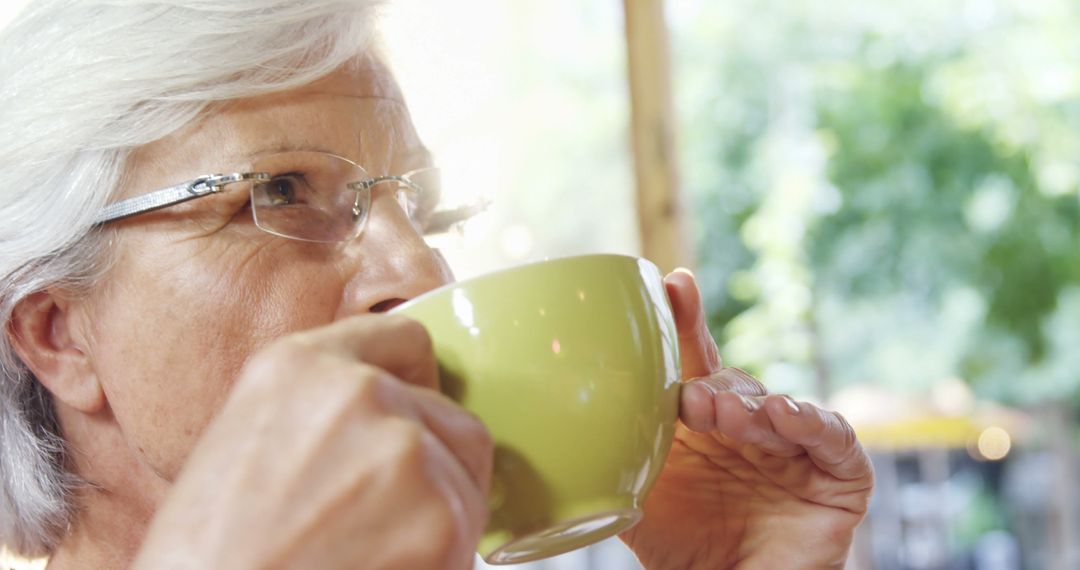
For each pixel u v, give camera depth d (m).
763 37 7.56
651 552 1.10
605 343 0.69
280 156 0.99
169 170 0.99
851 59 7.56
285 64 1.00
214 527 0.55
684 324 1.00
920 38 7.52
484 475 0.62
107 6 1.01
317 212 1.00
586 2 6.92
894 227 7.41
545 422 0.68
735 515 1.07
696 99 7.54
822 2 7.55
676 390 0.76
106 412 1.08
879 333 7.39
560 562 4.76
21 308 1.04
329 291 0.99
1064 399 7.36
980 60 7.47
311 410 0.56
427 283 1.00
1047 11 7.43
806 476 1.04
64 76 1.00
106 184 0.99
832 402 7.25
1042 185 7.38
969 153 7.44
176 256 0.98
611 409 0.70
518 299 0.68
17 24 1.05
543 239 6.48
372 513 0.55
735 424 0.85
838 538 1.04
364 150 1.04
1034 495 7.37
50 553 1.16
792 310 7.26
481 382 0.68
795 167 7.43
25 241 1.01
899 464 7.36
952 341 7.36
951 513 7.30
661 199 3.41
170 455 1.01
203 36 0.97
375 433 0.56
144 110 0.98
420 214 1.18
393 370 0.63
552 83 6.78
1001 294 7.37
